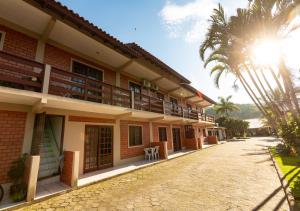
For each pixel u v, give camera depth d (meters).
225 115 48.59
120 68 12.16
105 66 11.47
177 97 20.83
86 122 9.57
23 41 7.57
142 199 5.62
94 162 9.70
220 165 10.72
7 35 7.14
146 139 14.30
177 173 9.05
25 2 6.31
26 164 6.11
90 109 8.76
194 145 20.03
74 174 6.88
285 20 9.55
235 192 5.89
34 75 6.27
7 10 6.68
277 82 10.88
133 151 12.68
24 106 7.09
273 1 9.51
